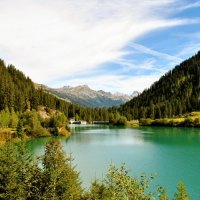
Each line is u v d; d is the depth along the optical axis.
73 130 183.75
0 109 191.00
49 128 146.75
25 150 29.42
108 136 140.00
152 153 87.00
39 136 132.62
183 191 29.20
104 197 26.75
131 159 77.38
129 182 24.17
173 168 66.44
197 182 54.72
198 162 72.81
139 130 178.62
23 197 26.41
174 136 136.62
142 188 24.53
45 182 28.14
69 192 28.39
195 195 47.66
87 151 91.50
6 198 25.53
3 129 131.50
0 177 25.86
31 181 27.83
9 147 27.67
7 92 196.25
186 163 71.81
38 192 27.44
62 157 30.27
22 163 27.97
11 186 25.70
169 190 49.91
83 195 31.83
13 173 26.20
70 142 115.62
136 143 111.50
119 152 89.31
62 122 163.38
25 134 121.88
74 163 71.31
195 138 127.19
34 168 29.17
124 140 122.00
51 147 30.52
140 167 67.31
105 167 67.00
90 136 140.75
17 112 172.38
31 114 147.62
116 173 25.45
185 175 60.00
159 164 70.50
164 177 58.38
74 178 30.28
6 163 26.47
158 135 143.00
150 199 24.84
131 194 23.69
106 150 93.44
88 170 63.94
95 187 29.17
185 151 90.69
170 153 86.94
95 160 75.69
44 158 29.88
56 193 27.84
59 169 28.89
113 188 25.80
